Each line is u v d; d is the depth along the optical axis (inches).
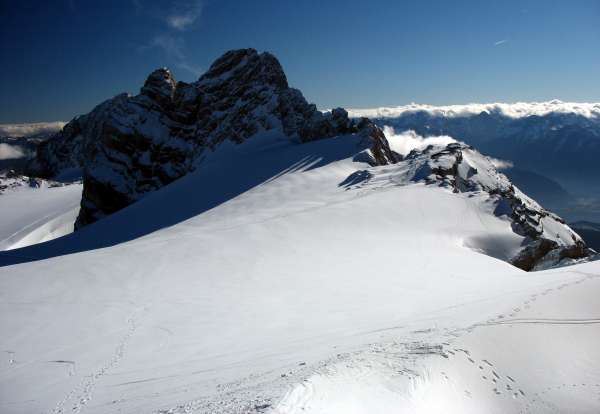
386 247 1886.1
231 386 653.9
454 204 2415.1
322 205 2549.2
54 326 1077.1
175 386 710.5
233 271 1541.6
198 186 3882.9
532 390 705.0
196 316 1132.5
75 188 7564.0
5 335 1024.9
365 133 4148.6
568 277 1284.4
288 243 1882.4
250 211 2687.0
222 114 6038.4
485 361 736.3
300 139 5088.6
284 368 704.4
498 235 2181.3
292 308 1173.1
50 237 5733.3
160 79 6422.2
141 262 1593.3
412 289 1326.3
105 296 1285.7
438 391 632.4
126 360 891.4
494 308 976.9
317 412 523.2
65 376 828.6
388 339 808.9
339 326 983.0
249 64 6387.8
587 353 821.9
